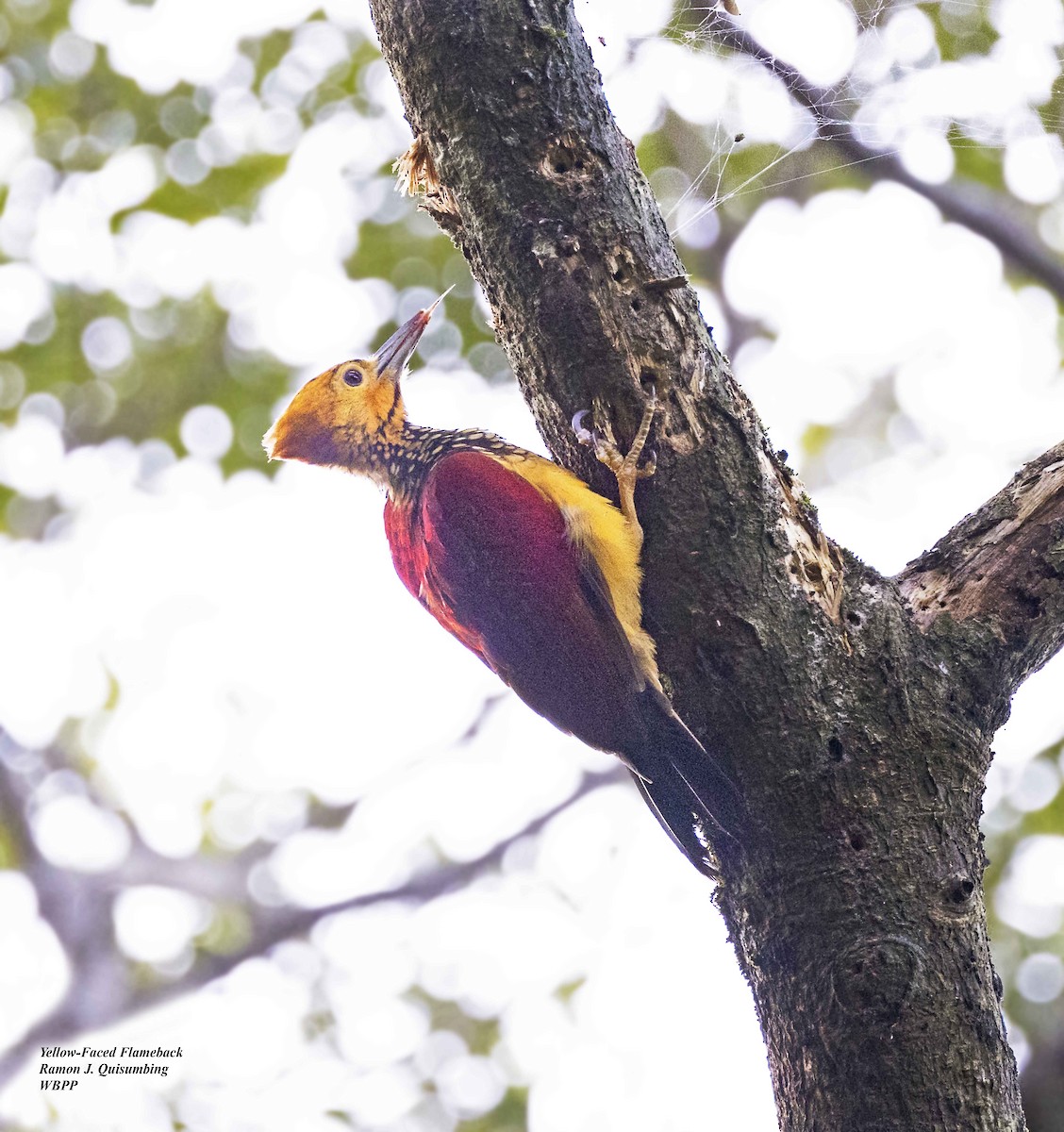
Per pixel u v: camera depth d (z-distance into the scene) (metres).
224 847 20.52
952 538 8.23
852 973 7.30
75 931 19.39
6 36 18.16
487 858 19.55
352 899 19.53
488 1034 17.84
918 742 7.61
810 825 7.54
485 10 7.85
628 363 7.86
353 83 17.73
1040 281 17.38
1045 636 7.98
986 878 16.61
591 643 8.88
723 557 7.79
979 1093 7.19
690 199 14.45
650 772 8.52
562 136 7.85
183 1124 16.23
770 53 12.48
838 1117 7.32
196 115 17.77
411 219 18.03
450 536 9.62
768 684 7.66
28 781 20.20
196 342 19.20
